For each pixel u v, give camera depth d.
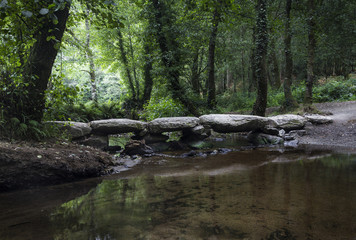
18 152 3.25
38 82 4.38
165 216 1.95
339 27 13.77
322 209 2.04
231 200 2.35
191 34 10.52
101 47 18.09
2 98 4.06
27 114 4.28
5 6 2.39
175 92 10.97
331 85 14.26
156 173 3.93
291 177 3.27
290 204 2.19
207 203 2.28
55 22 2.72
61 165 3.47
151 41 11.43
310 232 1.62
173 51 10.52
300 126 8.41
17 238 1.60
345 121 8.47
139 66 17.56
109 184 3.27
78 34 15.65
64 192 2.91
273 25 11.21
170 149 6.84
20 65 4.21
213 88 12.67
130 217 1.95
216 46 14.75
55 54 4.60
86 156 4.11
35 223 1.88
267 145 7.08
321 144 6.74
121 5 15.64
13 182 3.03
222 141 8.09
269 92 17.50
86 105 14.21
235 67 22.95
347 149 5.74
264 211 2.03
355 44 16.03
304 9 11.87
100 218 1.94
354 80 15.37
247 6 10.35
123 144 7.91
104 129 6.59
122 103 18.08
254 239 1.52
